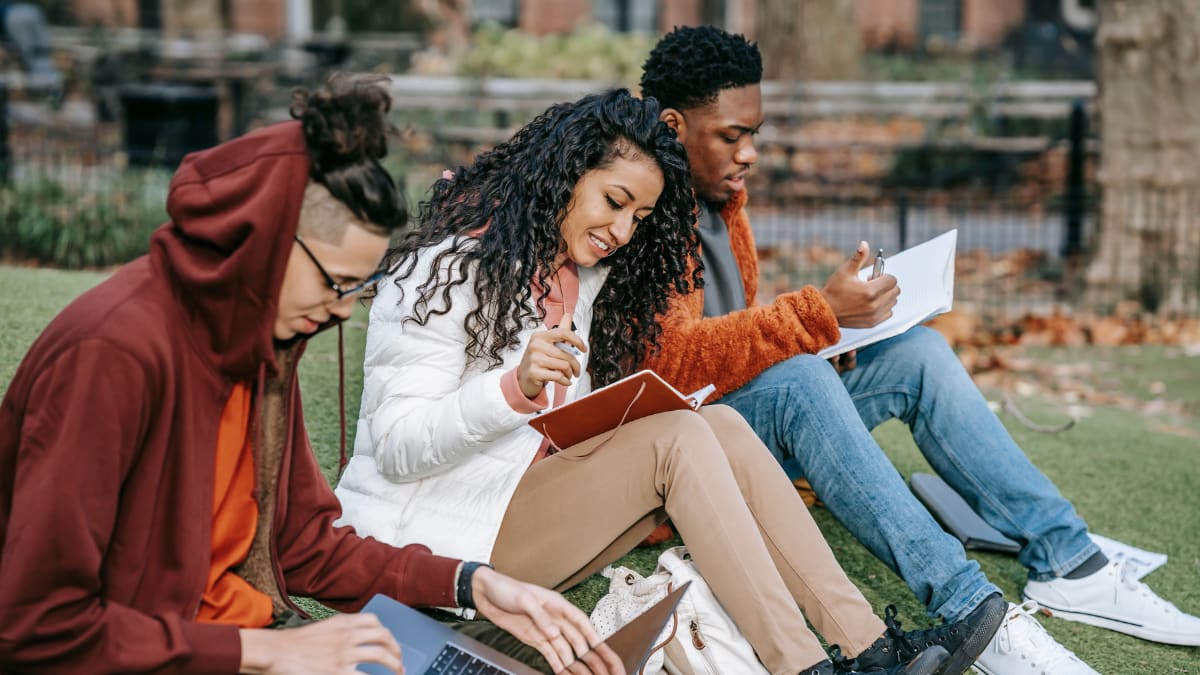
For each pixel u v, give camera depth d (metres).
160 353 1.73
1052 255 9.35
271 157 1.70
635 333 2.67
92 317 1.70
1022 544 3.02
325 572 2.13
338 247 1.77
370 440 2.38
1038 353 6.73
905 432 4.46
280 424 1.97
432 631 2.09
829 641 2.42
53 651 1.68
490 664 2.04
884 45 20.30
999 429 2.92
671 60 3.00
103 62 12.16
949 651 2.47
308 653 1.80
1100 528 3.70
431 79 12.95
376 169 1.76
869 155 12.57
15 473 1.74
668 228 2.54
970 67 17.66
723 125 2.98
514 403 2.15
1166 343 7.01
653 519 2.47
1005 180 11.79
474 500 2.32
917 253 2.96
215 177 1.71
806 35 14.80
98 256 6.95
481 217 2.38
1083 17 19.08
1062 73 18.27
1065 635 2.92
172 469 1.79
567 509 2.36
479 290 2.30
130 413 1.70
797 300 2.72
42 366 1.70
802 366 2.67
